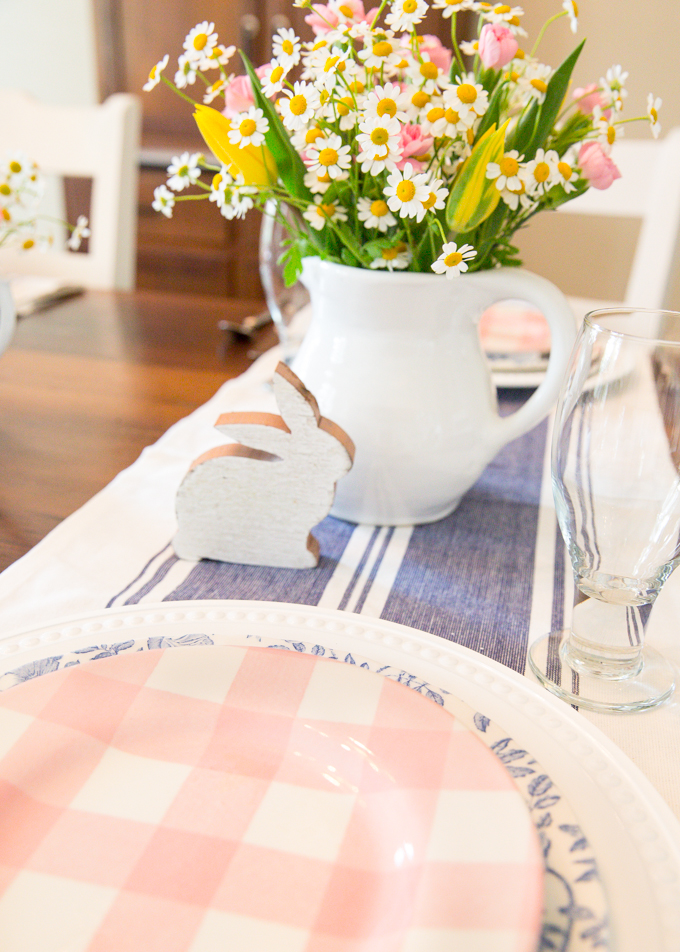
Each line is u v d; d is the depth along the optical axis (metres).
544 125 0.52
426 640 0.41
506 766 0.32
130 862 0.30
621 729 0.40
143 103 2.66
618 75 0.56
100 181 1.51
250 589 0.53
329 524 0.64
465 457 0.60
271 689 0.36
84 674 0.36
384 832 0.31
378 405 0.57
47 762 0.33
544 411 0.59
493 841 0.28
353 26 0.50
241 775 0.33
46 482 0.67
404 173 0.47
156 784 0.33
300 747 0.34
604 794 0.32
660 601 0.54
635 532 0.43
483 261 0.58
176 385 0.91
